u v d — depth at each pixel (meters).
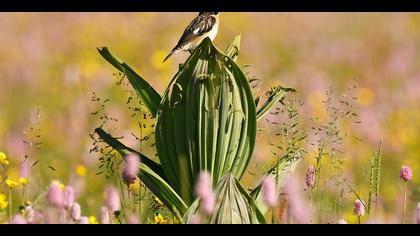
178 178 8.98
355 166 14.54
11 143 15.55
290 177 8.68
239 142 8.88
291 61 27.86
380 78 25.34
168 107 8.93
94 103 19.08
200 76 8.73
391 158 17.19
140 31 31.20
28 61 27.28
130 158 8.42
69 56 28.16
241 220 8.32
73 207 8.32
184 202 8.88
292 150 9.14
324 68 26.83
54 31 30.42
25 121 19.91
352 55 27.72
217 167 8.84
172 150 8.95
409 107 21.48
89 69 24.41
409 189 14.07
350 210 11.20
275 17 33.53
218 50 8.72
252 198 8.42
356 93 21.95
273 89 9.36
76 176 12.67
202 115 8.77
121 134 15.97
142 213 9.12
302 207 7.86
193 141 8.83
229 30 31.73
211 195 7.69
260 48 29.03
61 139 16.89
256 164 9.38
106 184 12.43
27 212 8.47
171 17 32.84
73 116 17.77
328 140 9.13
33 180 10.46
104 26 31.00
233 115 8.81
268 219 9.30
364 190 11.59
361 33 31.94
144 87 9.26
